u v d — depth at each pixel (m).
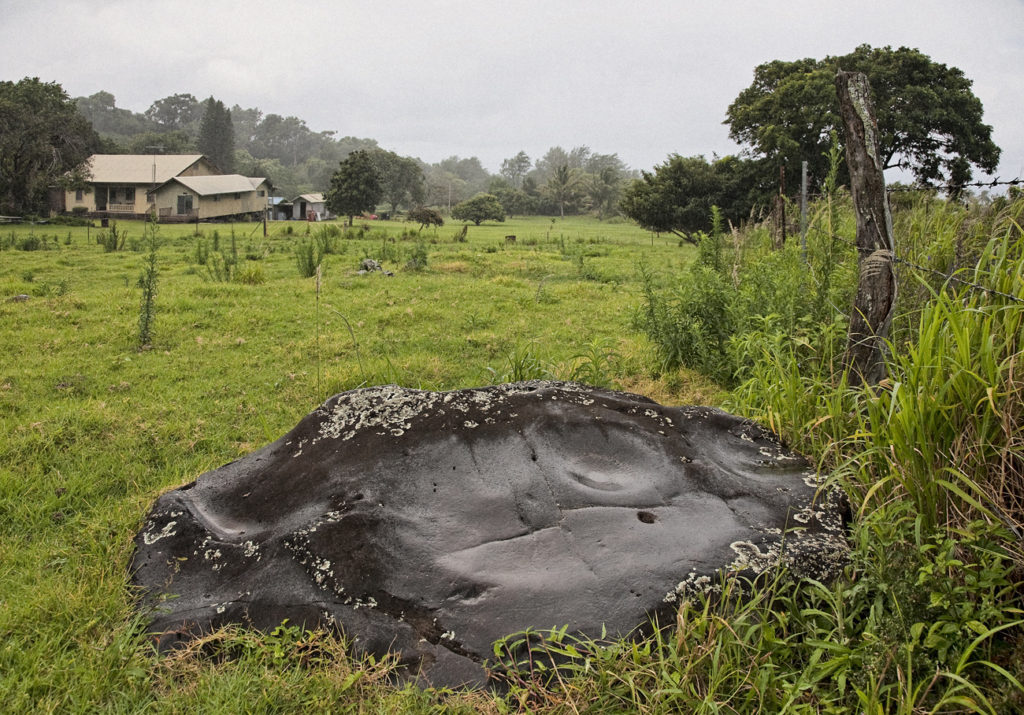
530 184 115.50
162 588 3.51
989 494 3.01
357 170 55.50
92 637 3.18
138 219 54.19
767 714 2.55
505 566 3.29
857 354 4.71
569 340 9.59
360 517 3.50
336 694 2.78
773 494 3.69
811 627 2.90
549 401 4.29
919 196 6.82
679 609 2.95
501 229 60.88
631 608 3.00
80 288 13.91
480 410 4.22
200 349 8.80
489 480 3.84
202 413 6.48
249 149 186.88
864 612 3.02
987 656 2.63
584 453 4.03
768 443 4.27
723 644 2.78
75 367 7.83
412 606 3.13
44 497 4.77
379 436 4.08
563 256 24.39
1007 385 3.05
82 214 53.75
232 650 3.06
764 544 3.27
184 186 54.06
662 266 20.20
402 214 91.38
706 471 3.86
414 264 17.91
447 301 12.45
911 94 28.28
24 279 14.80
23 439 5.61
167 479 5.07
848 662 2.63
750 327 6.94
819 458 4.18
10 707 2.76
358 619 3.10
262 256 21.27
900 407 3.32
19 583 3.68
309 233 36.84
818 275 6.54
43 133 43.22
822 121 27.19
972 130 29.06
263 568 3.39
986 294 3.60
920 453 3.14
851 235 6.98
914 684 2.56
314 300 12.27
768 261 7.87
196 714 2.71
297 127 194.12
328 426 4.32
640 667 2.67
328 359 8.49
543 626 2.97
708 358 7.24
